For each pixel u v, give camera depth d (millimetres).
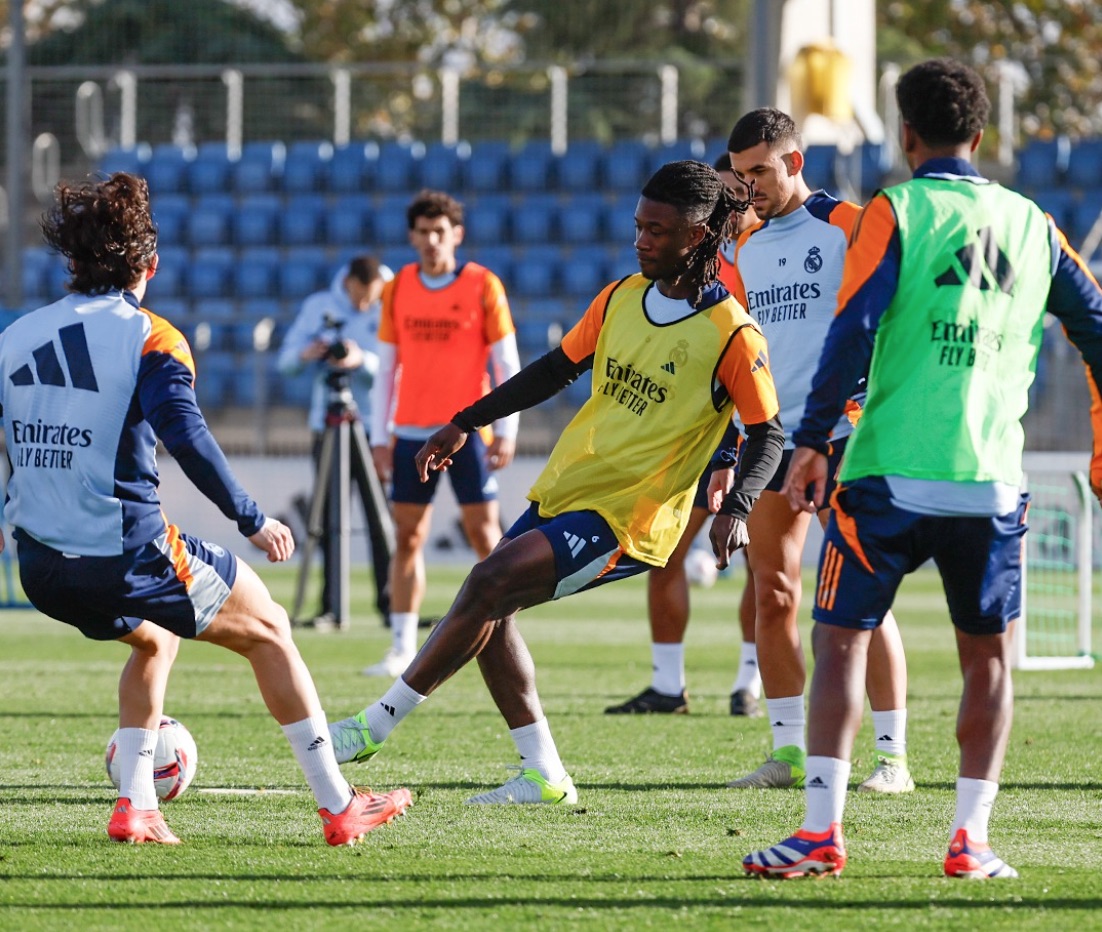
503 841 13102
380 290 33000
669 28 89250
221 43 74438
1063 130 96375
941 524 11188
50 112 67250
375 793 13836
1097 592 44156
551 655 29969
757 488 13000
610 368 13703
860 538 11250
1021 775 16812
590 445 13695
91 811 14445
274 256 63656
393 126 80812
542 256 62125
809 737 11516
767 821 14086
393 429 25641
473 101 75938
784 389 15875
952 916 10406
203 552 12227
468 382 25172
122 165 67125
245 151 68000
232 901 10922
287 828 13656
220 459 11727
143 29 73750
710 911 10578
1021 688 25359
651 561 13617
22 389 11906
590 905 10766
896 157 61562
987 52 100125
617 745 18828
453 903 10844
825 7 59375
